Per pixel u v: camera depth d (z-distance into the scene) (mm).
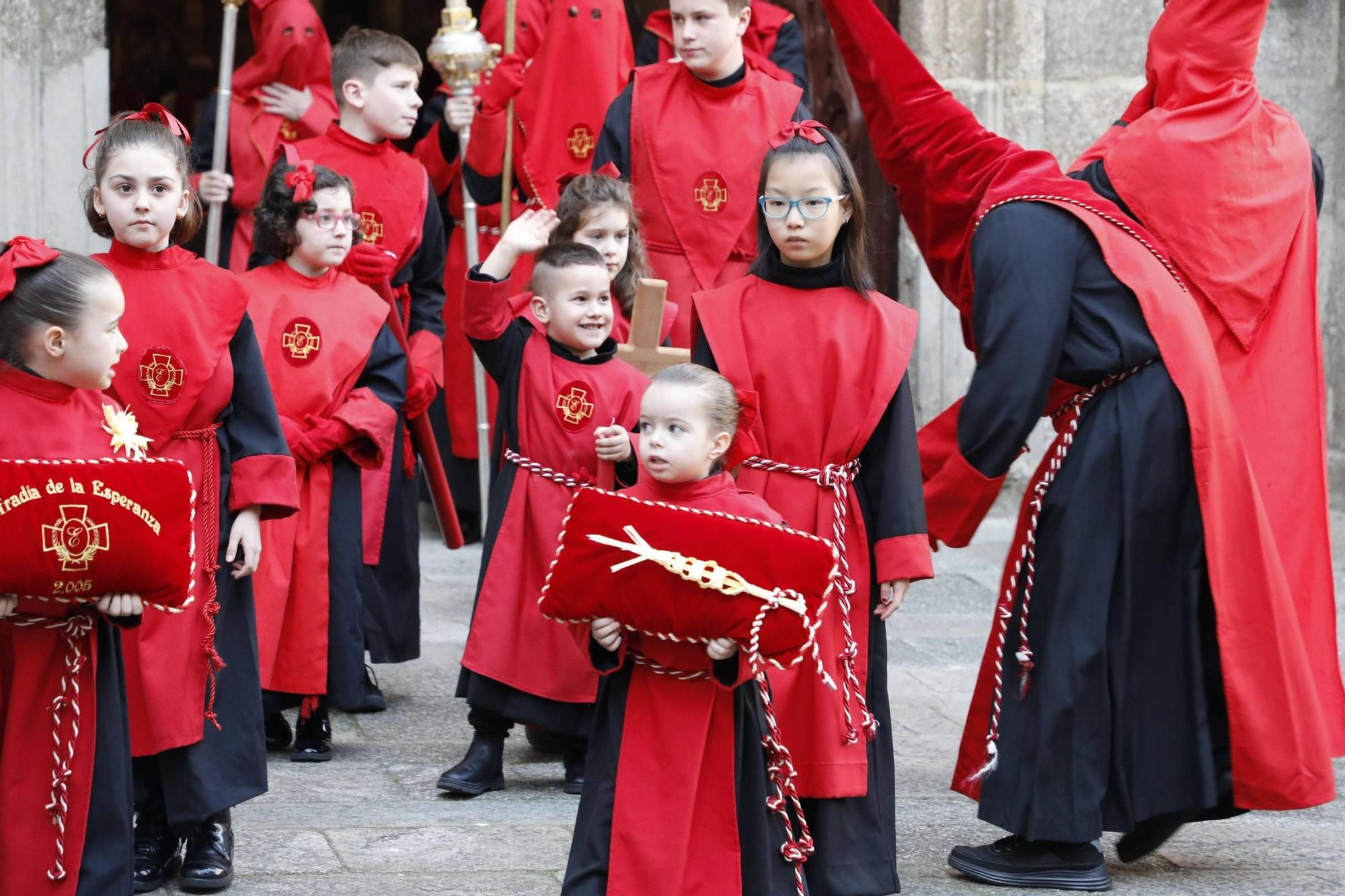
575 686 4883
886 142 4660
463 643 6824
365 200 6445
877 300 4078
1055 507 4195
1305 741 4203
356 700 5480
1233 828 4820
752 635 3408
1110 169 4527
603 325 4977
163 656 3990
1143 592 4172
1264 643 4191
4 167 7227
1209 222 4477
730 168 6484
